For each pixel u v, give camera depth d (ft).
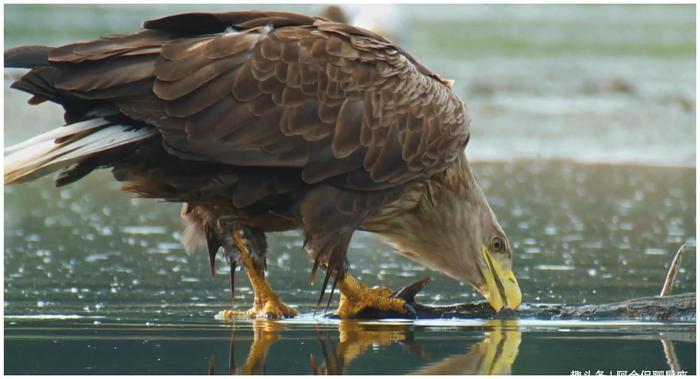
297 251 52.65
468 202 40.22
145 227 59.06
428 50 126.41
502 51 129.29
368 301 39.09
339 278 37.81
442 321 38.99
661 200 67.46
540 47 132.36
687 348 33.96
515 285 39.96
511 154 83.46
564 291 42.98
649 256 50.83
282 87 35.32
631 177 75.77
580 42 137.49
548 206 65.05
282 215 38.01
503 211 63.26
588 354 33.14
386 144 36.76
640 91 105.60
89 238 55.01
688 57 131.34
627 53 132.26
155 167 36.24
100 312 38.75
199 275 46.62
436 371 30.91
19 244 52.65
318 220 36.42
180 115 34.35
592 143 87.51
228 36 35.45
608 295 42.24
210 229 40.14
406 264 50.39
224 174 36.27
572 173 77.25
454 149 38.50
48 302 40.34
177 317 38.37
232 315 38.99
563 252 51.62
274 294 39.42
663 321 38.19
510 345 34.35
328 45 36.42
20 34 115.75
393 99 36.99
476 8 155.63
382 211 39.73
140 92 34.47
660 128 92.48
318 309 40.16
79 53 34.71
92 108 35.42
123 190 37.88
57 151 34.40
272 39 35.70
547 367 31.53
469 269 40.47
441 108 38.19
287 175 36.24
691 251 52.11
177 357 32.32
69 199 68.33
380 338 35.37
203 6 135.54
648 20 153.58
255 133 35.01
